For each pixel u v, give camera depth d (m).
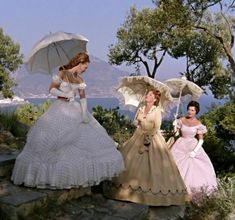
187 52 18.92
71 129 4.18
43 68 4.60
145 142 4.92
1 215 3.64
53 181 4.01
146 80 5.25
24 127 7.21
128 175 4.77
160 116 5.04
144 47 18.89
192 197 5.44
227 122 9.65
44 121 4.21
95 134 4.37
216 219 5.18
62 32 4.29
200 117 10.30
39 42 4.26
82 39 4.31
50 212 3.94
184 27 12.59
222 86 18.89
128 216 4.08
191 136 5.96
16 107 9.35
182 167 5.77
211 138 9.48
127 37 18.86
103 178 4.27
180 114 6.59
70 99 4.39
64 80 4.36
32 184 4.09
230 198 5.53
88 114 4.48
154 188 4.65
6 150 5.16
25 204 3.71
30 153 4.19
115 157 4.40
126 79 5.47
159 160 4.88
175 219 4.70
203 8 12.37
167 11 12.44
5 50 26.27
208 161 5.93
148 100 5.19
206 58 18.98
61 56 4.61
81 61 4.43
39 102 10.48
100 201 4.50
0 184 4.23
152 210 4.69
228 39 16.50
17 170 4.23
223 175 8.33
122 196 4.68
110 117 11.51
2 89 26.00
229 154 9.37
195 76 19.48
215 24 16.42
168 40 17.97
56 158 4.07
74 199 4.41
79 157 4.12
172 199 4.72
